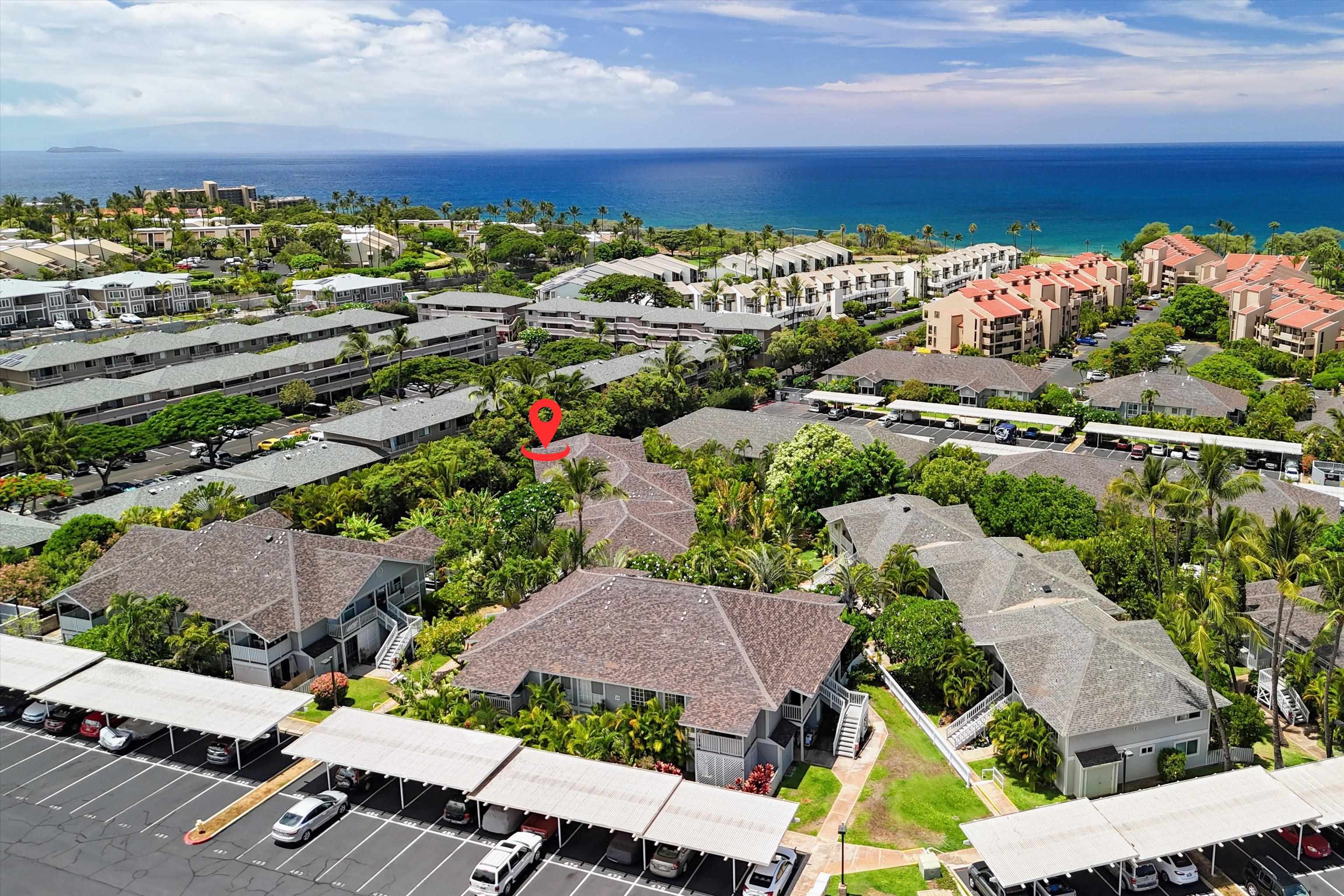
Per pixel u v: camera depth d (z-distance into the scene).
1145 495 73.56
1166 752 58.03
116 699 61.62
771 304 198.12
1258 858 50.28
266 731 57.81
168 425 116.12
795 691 57.88
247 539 75.94
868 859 50.06
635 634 62.25
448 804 54.41
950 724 63.94
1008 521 88.75
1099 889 48.03
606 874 49.06
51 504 106.75
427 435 120.62
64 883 48.25
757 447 115.94
